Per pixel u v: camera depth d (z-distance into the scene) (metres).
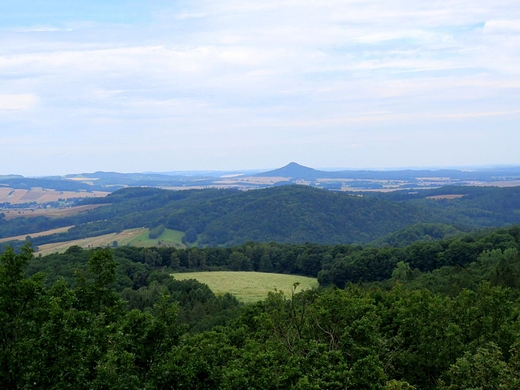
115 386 16.62
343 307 27.06
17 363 15.42
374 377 20.39
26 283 16.62
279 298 30.67
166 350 19.56
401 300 34.00
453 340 26.33
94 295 20.50
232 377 19.77
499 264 61.72
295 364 21.47
